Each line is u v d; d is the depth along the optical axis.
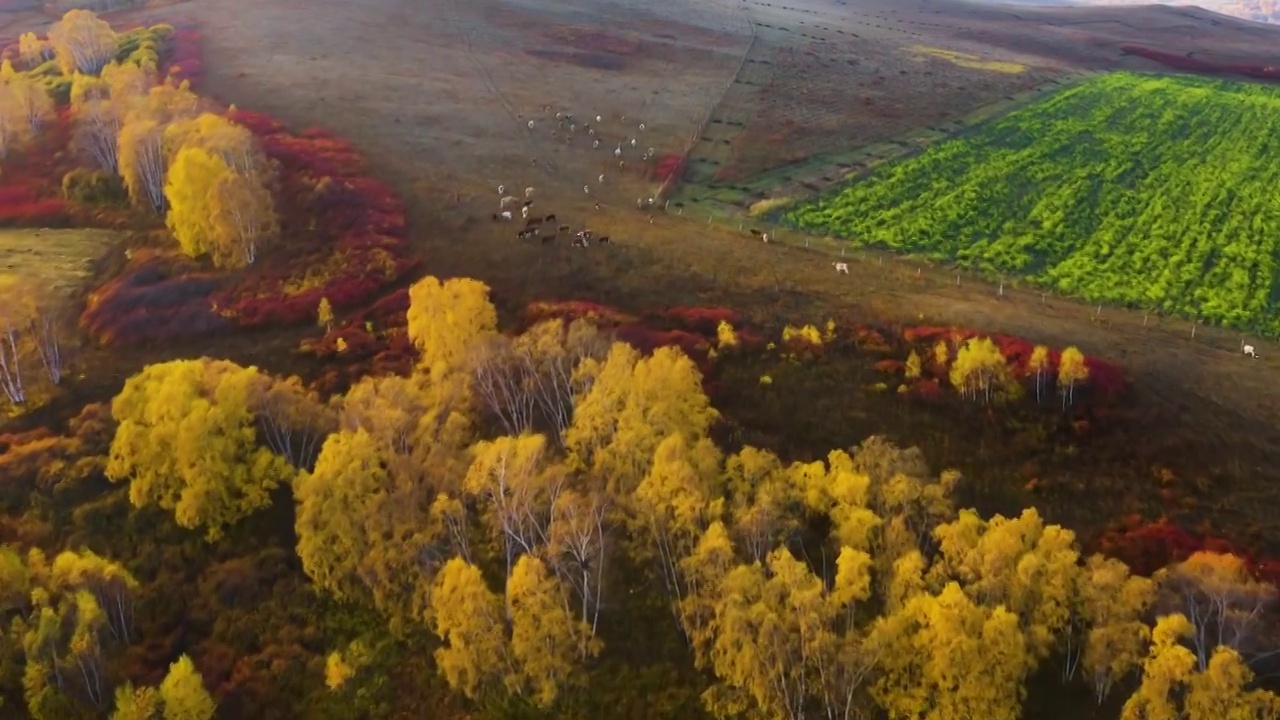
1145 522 54.56
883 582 46.19
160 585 53.81
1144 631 42.31
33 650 45.91
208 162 82.75
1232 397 64.19
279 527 56.94
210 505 55.41
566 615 46.44
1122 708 43.53
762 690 42.78
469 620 45.78
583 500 49.69
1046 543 45.50
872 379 65.94
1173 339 72.19
